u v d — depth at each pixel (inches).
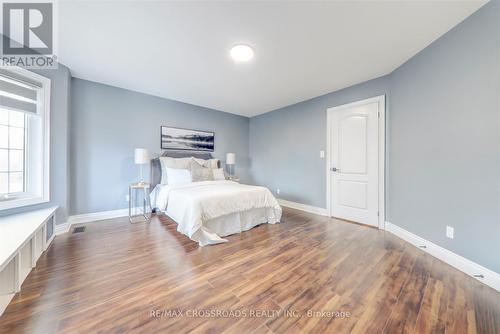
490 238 63.9
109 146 134.1
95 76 119.3
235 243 96.2
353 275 69.1
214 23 73.4
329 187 145.2
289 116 176.2
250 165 219.8
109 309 52.1
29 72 89.5
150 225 120.1
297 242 97.8
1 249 53.7
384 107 116.0
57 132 101.6
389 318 50.1
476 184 68.0
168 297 57.2
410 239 97.5
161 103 156.9
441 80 80.7
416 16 69.5
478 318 50.1
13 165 88.5
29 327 46.1
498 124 61.7
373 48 89.0
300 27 75.4
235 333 45.4
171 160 151.5
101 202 131.6
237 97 155.9
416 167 94.3
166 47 88.8
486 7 64.1
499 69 61.1
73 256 80.4
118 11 67.3
